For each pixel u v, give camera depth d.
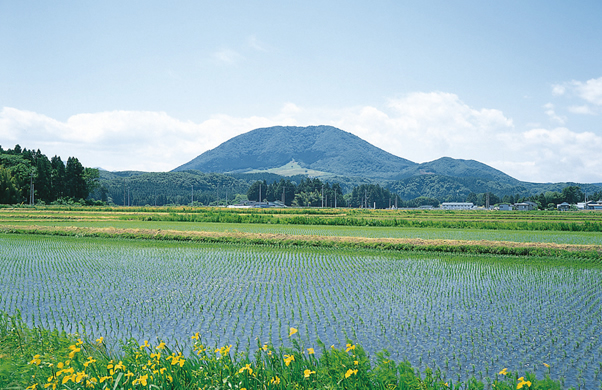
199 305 17.58
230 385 7.07
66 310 16.83
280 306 17.52
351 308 17.27
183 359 7.62
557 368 11.27
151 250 35.50
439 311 16.89
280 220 66.12
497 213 96.25
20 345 10.77
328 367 7.34
